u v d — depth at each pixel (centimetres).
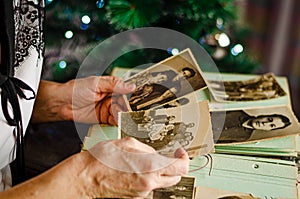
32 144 140
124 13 133
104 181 84
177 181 87
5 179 103
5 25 90
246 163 98
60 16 137
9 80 95
